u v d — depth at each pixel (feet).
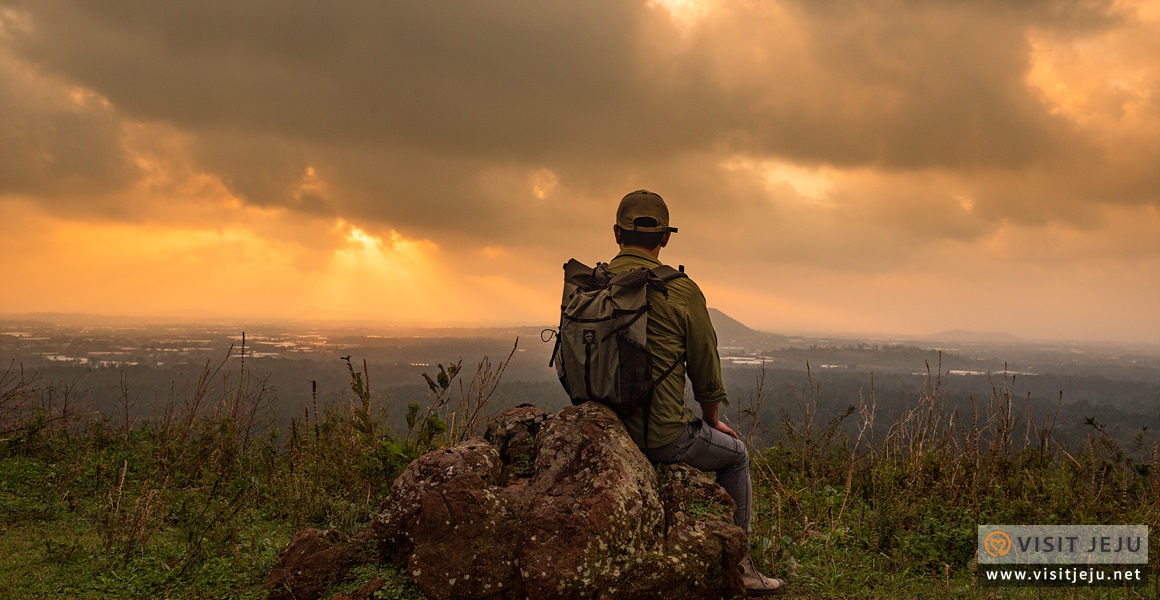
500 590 9.32
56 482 18.83
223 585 11.27
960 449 19.53
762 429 20.94
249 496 17.31
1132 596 11.87
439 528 9.70
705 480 10.87
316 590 10.12
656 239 11.51
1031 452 19.74
